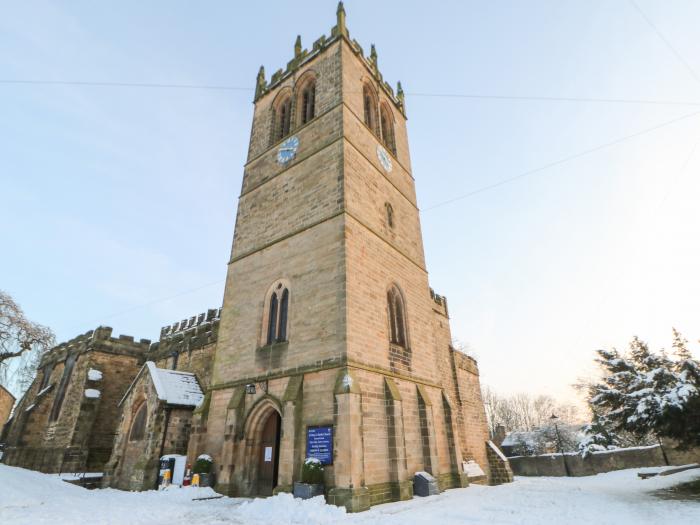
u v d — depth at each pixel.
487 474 33.53
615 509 14.53
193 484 20.06
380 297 22.66
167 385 26.73
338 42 30.09
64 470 32.47
